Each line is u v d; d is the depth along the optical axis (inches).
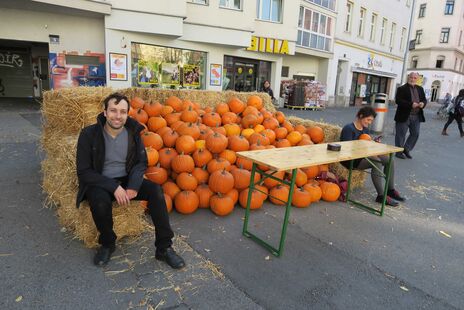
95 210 106.7
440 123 690.8
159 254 115.6
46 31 480.4
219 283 107.1
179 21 531.8
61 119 158.1
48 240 125.3
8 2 429.7
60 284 101.6
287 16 713.0
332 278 114.4
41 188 172.9
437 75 1909.4
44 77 692.1
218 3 591.5
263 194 165.6
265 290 105.5
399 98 298.5
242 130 205.5
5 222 136.3
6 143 261.0
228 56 677.3
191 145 165.2
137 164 118.6
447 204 195.6
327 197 183.8
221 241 133.7
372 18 1064.2
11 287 98.8
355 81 1056.8
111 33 501.4
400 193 208.5
